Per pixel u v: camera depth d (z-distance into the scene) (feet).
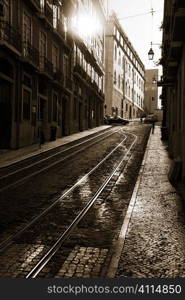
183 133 39.17
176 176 38.70
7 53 63.21
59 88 96.53
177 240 21.34
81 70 120.16
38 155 60.49
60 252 19.76
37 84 79.82
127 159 57.11
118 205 30.30
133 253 19.27
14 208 28.89
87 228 24.11
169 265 17.67
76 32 110.83
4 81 64.64
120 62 201.36
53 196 33.04
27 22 74.18
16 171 45.06
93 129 133.90
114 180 40.98
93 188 36.63
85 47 123.75
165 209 28.32
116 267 17.30
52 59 92.43
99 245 20.84
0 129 65.92
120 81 202.59
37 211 28.09
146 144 79.15
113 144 79.00
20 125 70.28
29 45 72.74
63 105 105.81
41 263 18.07
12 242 21.24
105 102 182.09
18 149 67.67
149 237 21.85
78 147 73.51
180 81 45.93
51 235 22.58
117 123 167.94
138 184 37.60
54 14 90.94
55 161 54.39
